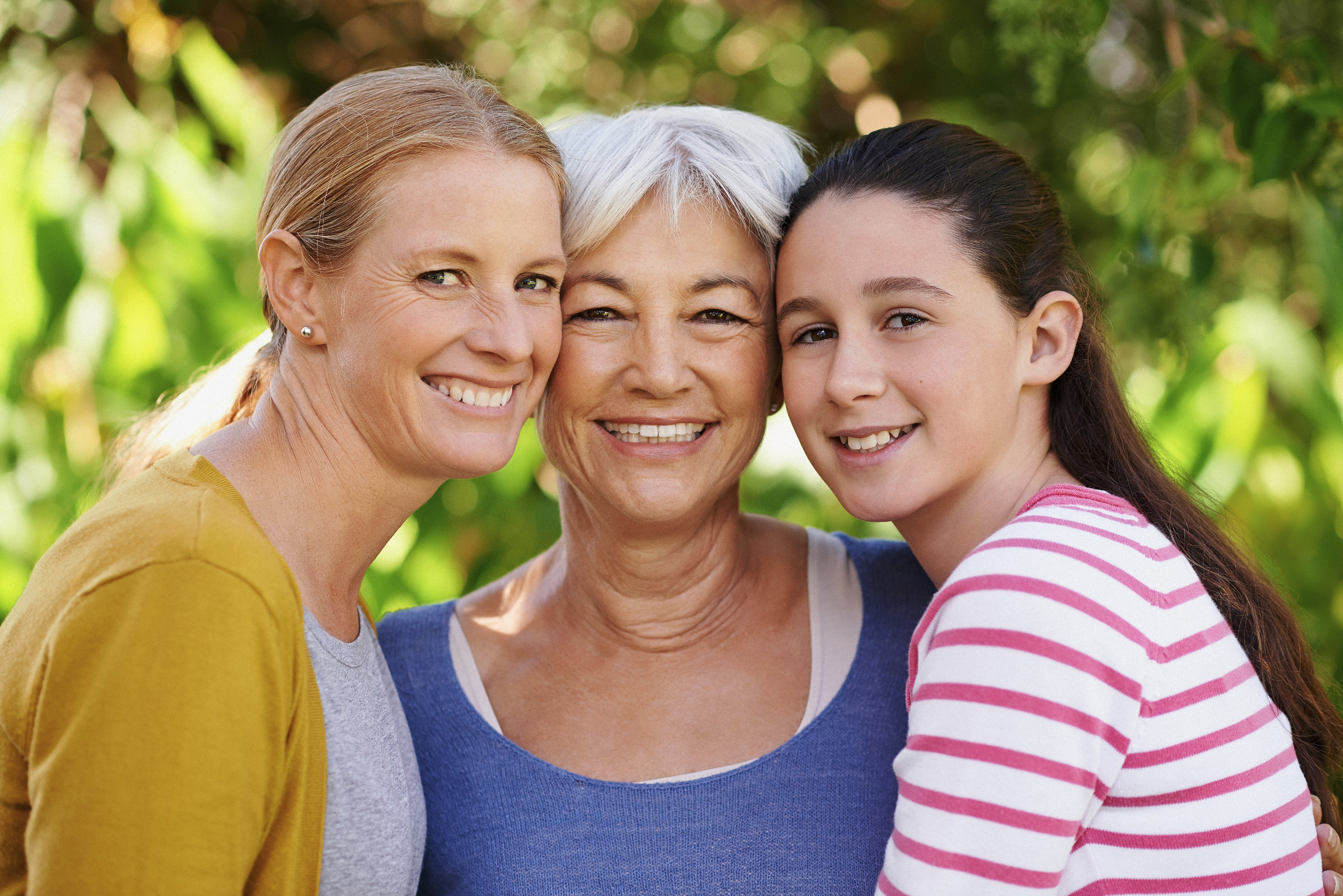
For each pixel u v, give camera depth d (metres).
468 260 1.79
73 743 1.45
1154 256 3.71
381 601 4.12
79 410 4.30
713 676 2.32
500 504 4.36
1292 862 1.78
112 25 4.81
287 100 5.52
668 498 2.20
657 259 2.11
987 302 1.99
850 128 6.00
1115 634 1.69
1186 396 3.87
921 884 1.67
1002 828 1.63
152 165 4.22
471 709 2.31
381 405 1.81
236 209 4.34
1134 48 5.56
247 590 1.55
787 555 2.47
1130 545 1.81
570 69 5.41
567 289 2.15
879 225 1.98
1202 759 1.72
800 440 2.14
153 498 1.64
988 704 1.67
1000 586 1.72
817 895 2.10
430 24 5.69
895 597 2.33
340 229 1.78
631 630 2.34
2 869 1.59
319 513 1.86
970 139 2.09
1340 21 4.94
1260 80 3.32
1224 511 2.35
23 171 4.22
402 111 1.79
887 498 2.01
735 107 5.62
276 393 1.88
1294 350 3.82
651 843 2.12
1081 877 1.74
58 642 1.50
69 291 4.13
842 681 2.26
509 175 1.82
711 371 2.17
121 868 1.43
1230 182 3.67
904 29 5.82
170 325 4.15
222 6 5.32
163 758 1.46
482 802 2.21
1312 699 2.10
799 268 2.07
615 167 2.10
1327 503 4.08
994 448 2.05
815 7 5.86
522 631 2.44
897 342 1.99
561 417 2.22
